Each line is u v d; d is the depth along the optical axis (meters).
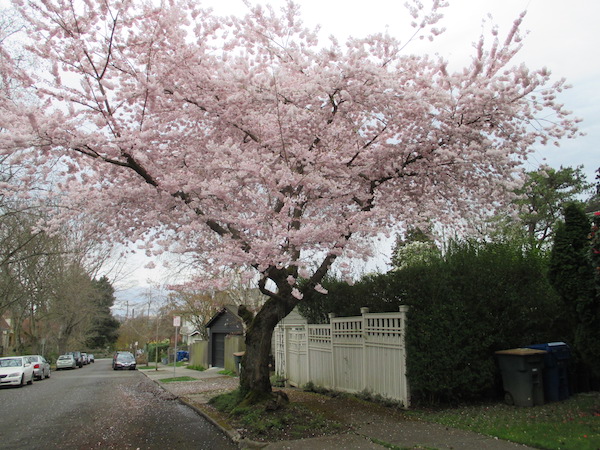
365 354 9.80
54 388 18.14
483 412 7.74
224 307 24.34
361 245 8.23
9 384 18.64
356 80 7.91
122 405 11.95
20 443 7.41
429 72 8.91
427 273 8.95
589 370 9.38
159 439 7.35
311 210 8.73
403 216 9.76
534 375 8.12
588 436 5.70
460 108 8.43
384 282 9.79
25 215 17.84
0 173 13.30
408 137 8.81
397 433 6.70
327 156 8.02
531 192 20.41
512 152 8.88
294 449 6.14
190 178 7.93
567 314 8.41
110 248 10.26
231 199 7.60
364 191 9.21
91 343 63.34
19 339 32.16
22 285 23.00
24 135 6.85
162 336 50.38
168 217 8.57
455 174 9.27
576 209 7.75
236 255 7.12
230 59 9.05
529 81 7.87
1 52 7.72
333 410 8.56
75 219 9.52
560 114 8.39
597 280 6.79
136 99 8.65
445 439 6.18
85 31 7.98
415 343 8.54
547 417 7.00
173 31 8.27
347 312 10.94
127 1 7.80
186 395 13.13
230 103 8.24
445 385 8.21
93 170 9.07
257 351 8.77
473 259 9.23
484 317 8.68
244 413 8.14
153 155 8.38
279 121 7.55
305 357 12.54
